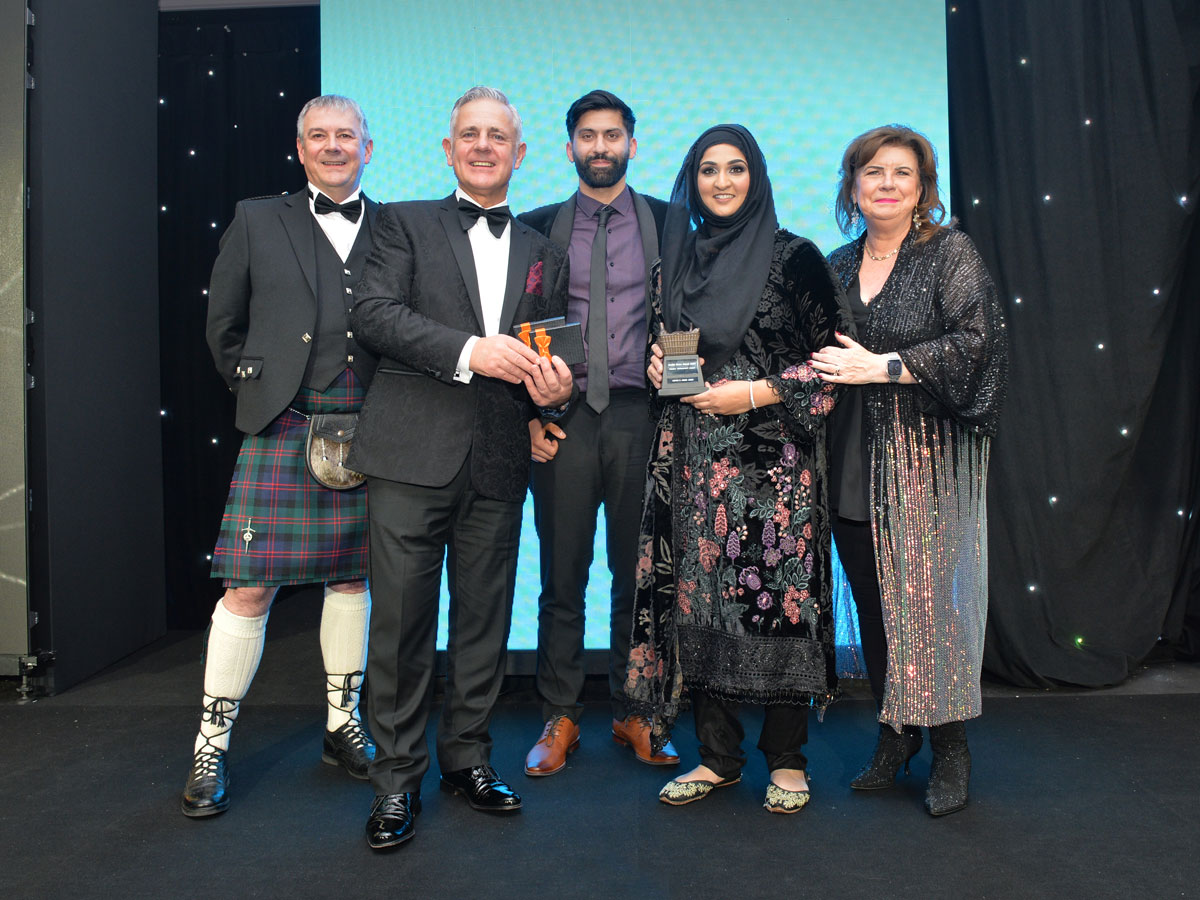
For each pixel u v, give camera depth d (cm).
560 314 211
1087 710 267
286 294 210
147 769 229
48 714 274
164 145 397
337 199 221
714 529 198
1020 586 293
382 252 196
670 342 194
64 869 175
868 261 214
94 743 248
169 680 311
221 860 179
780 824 194
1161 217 296
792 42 298
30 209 288
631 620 239
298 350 207
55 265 295
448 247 197
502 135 198
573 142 238
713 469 199
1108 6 295
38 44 287
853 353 192
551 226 245
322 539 211
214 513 397
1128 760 228
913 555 198
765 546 195
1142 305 297
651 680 206
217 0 396
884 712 198
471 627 206
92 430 317
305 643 362
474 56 306
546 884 169
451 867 176
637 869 174
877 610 210
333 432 206
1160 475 310
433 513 193
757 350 198
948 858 177
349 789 216
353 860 179
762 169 201
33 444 290
